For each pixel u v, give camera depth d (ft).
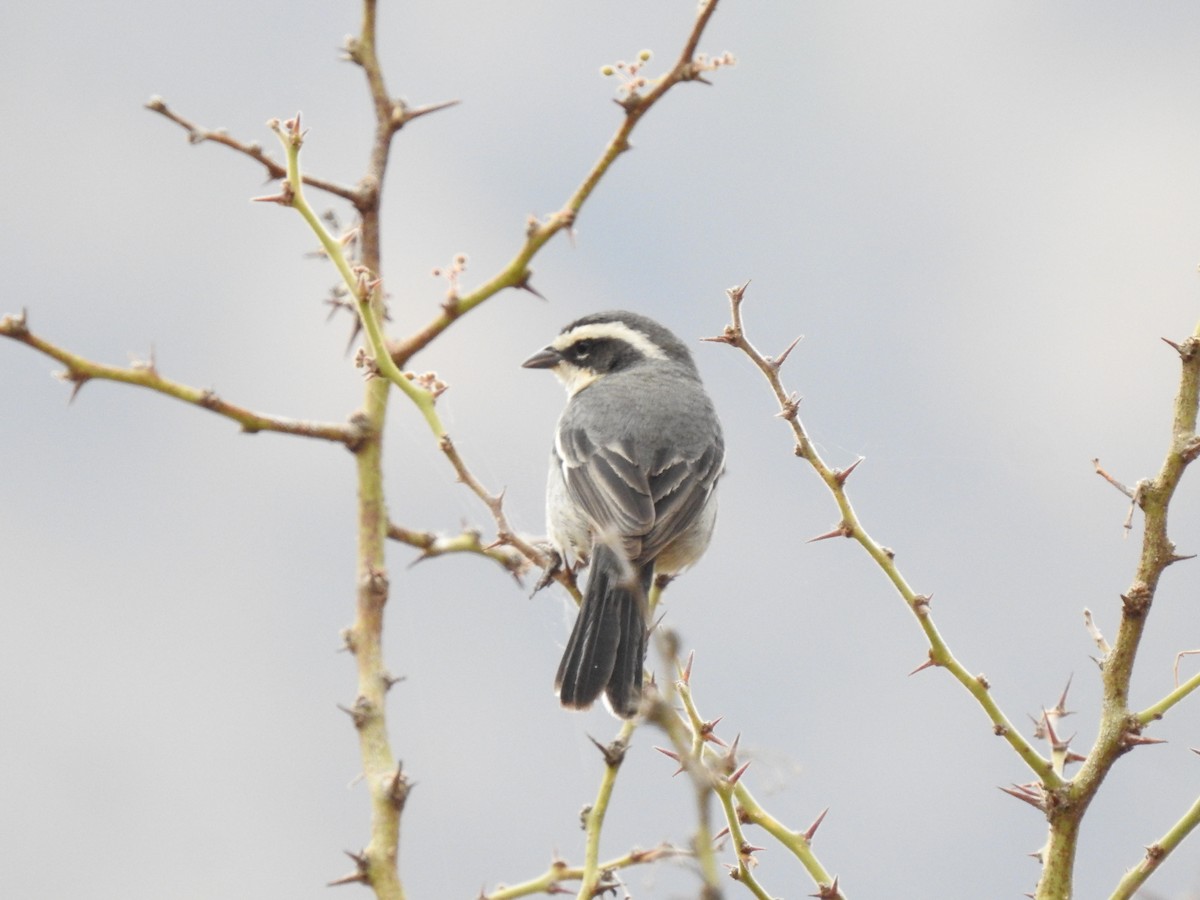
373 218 31.07
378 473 29.25
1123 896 23.61
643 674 40.75
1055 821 24.62
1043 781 24.76
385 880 25.08
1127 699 24.68
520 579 31.78
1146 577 24.66
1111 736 24.47
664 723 17.51
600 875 25.58
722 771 24.45
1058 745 25.81
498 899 27.09
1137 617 24.63
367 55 31.63
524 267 30.73
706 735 24.90
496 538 30.96
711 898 16.37
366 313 29.45
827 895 25.20
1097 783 24.48
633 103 30.45
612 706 40.29
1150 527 24.77
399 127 31.55
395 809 25.61
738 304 28.09
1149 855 23.63
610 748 26.03
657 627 18.51
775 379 27.86
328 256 30.73
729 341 28.07
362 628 27.81
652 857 25.77
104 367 27.66
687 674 25.38
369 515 28.86
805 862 25.98
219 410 28.14
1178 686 24.62
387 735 26.78
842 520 26.61
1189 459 24.63
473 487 30.89
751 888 24.50
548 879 27.27
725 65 30.53
